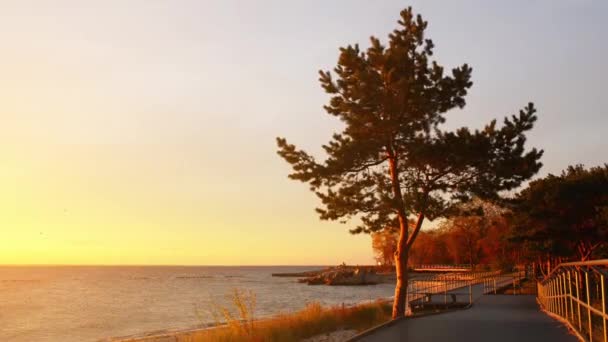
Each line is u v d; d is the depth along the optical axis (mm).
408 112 24672
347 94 24453
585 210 30469
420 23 25062
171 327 38875
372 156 24344
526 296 34000
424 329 16938
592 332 13016
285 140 25031
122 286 120750
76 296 83438
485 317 20750
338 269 158000
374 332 16375
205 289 104438
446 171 24516
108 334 36406
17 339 35312
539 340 14234
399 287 24297
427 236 108938
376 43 24516
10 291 99625
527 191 32906
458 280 45875
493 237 72312
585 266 12422
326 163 24141
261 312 47094
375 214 24969
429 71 24891
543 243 32594
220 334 17906
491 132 23922
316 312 23188
